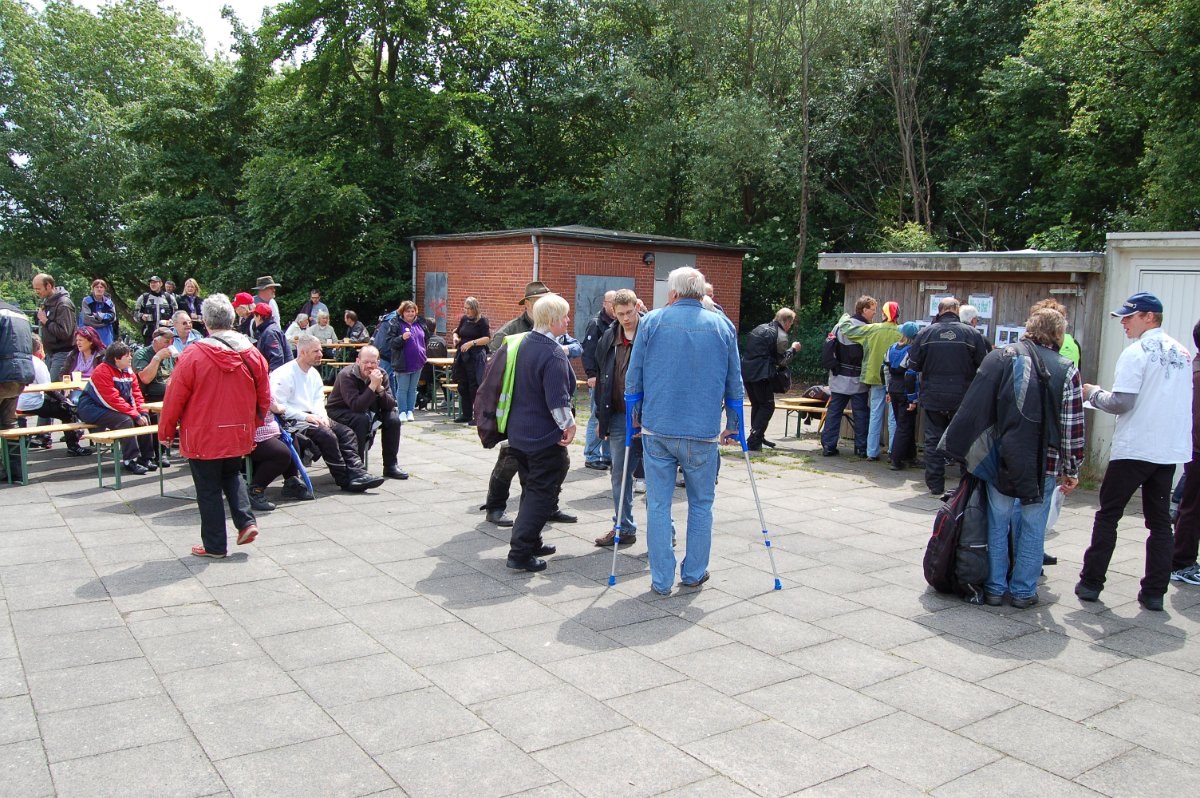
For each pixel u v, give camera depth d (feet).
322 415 26.03
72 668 13.24
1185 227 52.44
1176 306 27.14
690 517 17.33
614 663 13.78
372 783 10.22
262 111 78.84
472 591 17.07
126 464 27.68
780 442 36.83
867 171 78.54
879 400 31.94
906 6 69.92
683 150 77.66
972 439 16.38
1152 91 52.90
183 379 17.93
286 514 22.94
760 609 16.37
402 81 76.74
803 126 69.82
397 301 70.28
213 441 18.16
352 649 14.15
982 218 73.61
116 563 18.44
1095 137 63.36
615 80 80.89
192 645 14.20
